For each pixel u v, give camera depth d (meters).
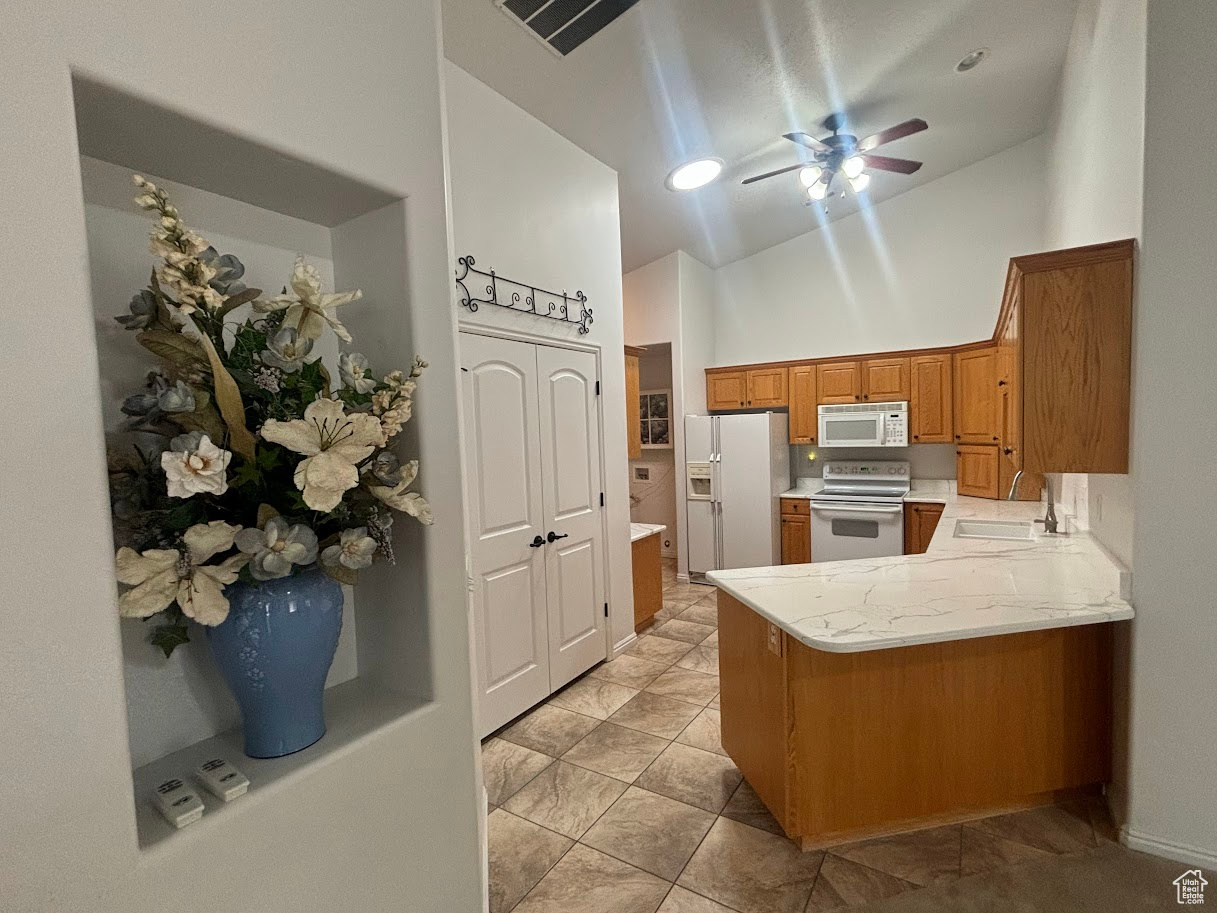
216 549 0.85
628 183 3.84
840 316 5.44
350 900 1.05
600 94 2.85
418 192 1.20
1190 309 1.77
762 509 5.18
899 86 3.30
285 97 0.96
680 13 2.37
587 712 3.02
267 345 0.93
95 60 0.73
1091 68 2.64
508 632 2.88
